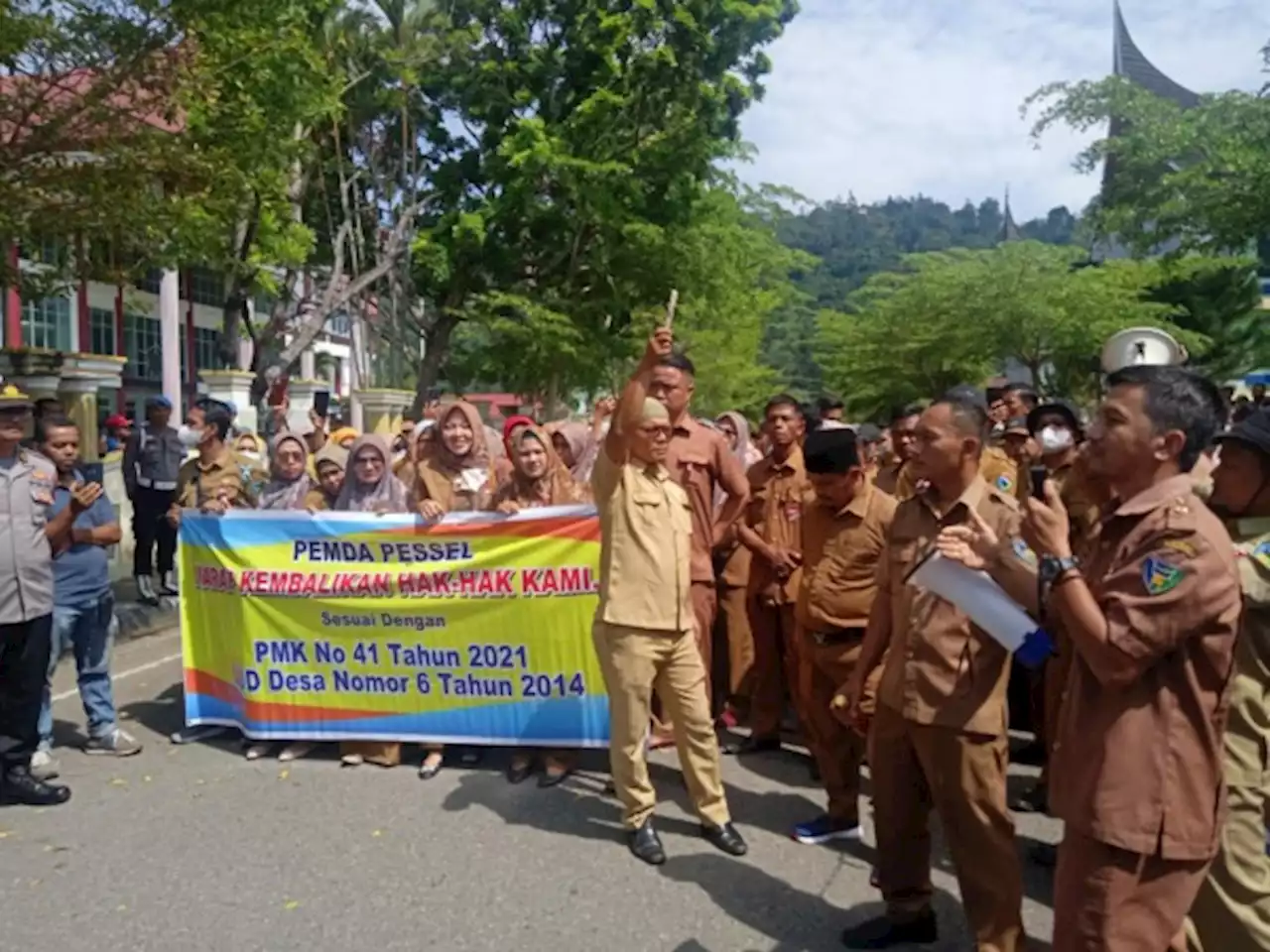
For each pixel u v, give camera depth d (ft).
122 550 38.29
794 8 66.95
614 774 15.06
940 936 12.78
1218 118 43.96
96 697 19.15
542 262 69.51
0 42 26.86
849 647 14.83
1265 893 10.31
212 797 17.07
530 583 17.90
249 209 36.01
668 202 67.15
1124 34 103.19
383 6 63.98
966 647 11.32
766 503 19.35
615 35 62.34
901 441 21.17
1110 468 8.59
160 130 30.71
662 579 14.76
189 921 12.99
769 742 19.89
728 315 88.28
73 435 19.27
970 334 93.25
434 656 18.38
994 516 11.50
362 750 18.89
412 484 24.00
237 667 19.26
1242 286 92.58
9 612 16.22
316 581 18.72
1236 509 10.93
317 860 14.69
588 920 13.05
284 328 64.08
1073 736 8.77
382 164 69.67
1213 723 8.31
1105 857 8.43
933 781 11.56
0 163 28.60
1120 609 8.16
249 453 26.30
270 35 33.24
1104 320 85.71
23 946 12.42
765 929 12.89
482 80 65.77
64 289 32.83
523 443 18.84
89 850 15.03
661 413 14.97
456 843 15.26
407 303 70.33
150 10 28.68
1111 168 52.06
